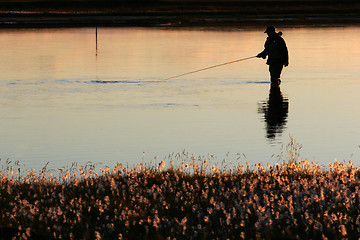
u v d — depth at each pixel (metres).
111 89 76.31
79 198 32.28
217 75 90.19
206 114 60.12
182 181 36.22
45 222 28.08
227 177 36.66
